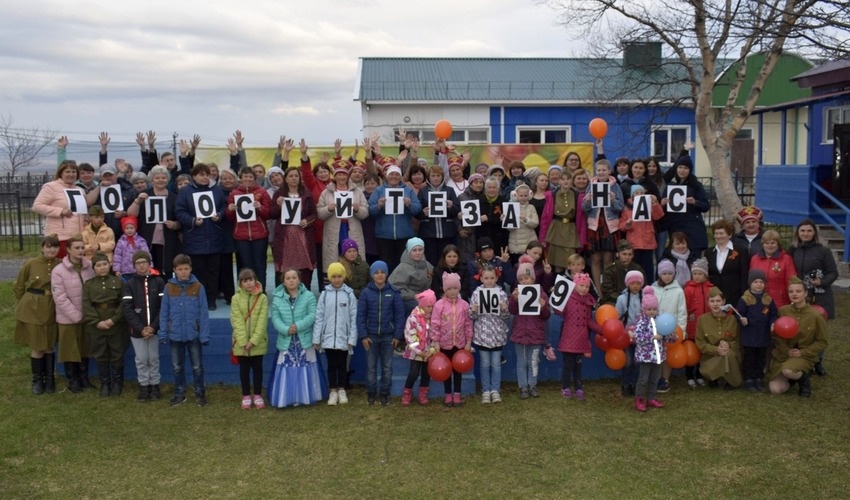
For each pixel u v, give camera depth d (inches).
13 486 227.9
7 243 789.2
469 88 997.2
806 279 326.6
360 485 227.0
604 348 305.3
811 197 641.6
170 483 229.6
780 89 1066.1
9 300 489.4
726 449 250.4
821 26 335.0
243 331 292.8
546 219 353.4
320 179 361.7
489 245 315.3
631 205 349.4
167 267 351.9
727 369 304.7
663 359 287.9
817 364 327.3
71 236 332.2
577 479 229.3
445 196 339.6
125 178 375.9
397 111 966.4
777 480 227.6
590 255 360.8
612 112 968.9
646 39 660.1
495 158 602.5
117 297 307.3
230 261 368.8
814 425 269.4
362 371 328.8
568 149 602.5
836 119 725.9
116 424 279.3
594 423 276.1
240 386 325.1
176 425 278.4
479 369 334.0
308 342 298.7
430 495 219.9
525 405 297.7
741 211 338.0
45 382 316.5
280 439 264.1
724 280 322.7
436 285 313.4
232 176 362.0
